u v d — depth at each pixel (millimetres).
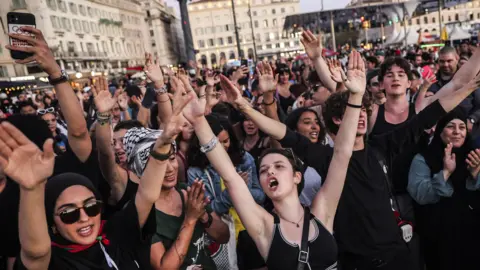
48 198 1847
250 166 3447
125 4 73625
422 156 3143
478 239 3082
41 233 1538
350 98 2369
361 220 2584
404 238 2787
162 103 3871
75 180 1901
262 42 103250
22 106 7172
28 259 1594
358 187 2607
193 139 3227
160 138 2051
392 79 3600
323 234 2197
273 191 2240
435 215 3162
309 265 2133
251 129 4375
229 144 3393
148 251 2146
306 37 4172
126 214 2092
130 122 3668
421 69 7457
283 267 2145
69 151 2660
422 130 2898
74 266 1851
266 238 2230
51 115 5547
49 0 47594
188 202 2355
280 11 102188
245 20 103000
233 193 2293
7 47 2262
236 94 2779
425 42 23312
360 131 2637
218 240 2738
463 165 3031
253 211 2254
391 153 2982
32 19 2330
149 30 89688
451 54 5406
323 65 4207
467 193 3039
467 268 3129
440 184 2977
